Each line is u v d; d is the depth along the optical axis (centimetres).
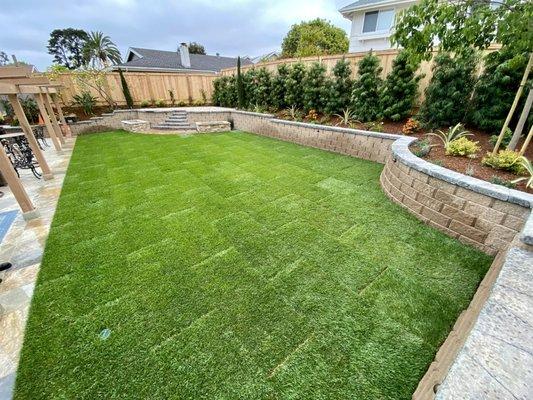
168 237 313
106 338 191
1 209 404
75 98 1093
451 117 505
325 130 675
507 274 131
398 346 181
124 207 391
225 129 1027
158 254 282
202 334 192
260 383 161
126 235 319
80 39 3909
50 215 374
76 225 345
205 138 879
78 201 416
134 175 525
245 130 1019
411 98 586
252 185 461
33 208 366
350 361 172
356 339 186
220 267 260
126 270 259
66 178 522
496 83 434
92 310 214
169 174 525
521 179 284
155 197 422
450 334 183
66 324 203
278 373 166
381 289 229
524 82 313
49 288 239
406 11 325
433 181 312
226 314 208
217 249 288
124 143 825
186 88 1391
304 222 338
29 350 184
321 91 761
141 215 366
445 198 301
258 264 263
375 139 566
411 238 301
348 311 208
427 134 520
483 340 94
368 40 1446
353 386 158
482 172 326
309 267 258
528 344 92
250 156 641
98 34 2141
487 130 473
